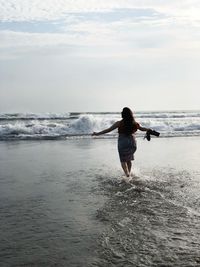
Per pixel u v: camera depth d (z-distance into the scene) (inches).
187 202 237.8
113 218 203.8
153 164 406.6
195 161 431.2
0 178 327.9
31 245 164.6
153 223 194.2
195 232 180.1
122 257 150.7
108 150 546.3
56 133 824.9
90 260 148.0
